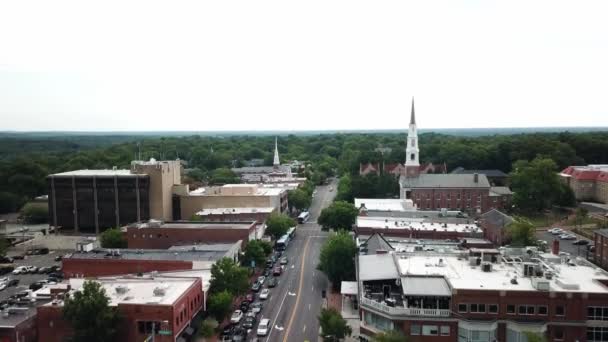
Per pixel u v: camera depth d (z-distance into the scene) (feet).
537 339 188.03
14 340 228.02
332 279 342.44
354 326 272.31
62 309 231.50
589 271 248.73
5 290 354.13
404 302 220.23
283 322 285.23
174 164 582.35
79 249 356.18
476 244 331.57
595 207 626.23
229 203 559.79
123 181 548.31
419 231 383.24
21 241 510.58
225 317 281.33
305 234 538.47
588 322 209.67
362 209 473.26
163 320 231.30
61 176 555.69
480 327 210.59
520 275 239.71
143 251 353.72
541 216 592.19
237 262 358.64
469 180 604.49
